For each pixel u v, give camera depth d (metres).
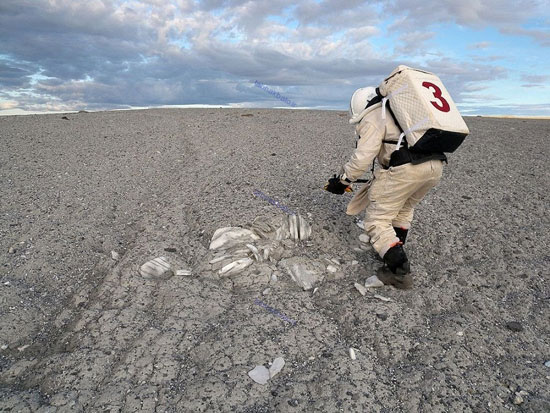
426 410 2.66
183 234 4.68
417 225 4.90
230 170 6.64
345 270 4.16
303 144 8.58
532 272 4.07
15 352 3.19
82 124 10.12
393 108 3.47
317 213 5.00
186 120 10.87
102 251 4.50
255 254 4.21
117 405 2.67
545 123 12.52
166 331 3.26
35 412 2.62
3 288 3.79
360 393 2.74
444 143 3.33
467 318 3.47
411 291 3.82
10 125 9.79
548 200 5.72
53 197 5.63
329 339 3.26
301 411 2.62
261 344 3.13
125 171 6.71
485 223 5.03
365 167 3.62
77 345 3.18
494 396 2.75
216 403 2.67
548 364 3.02
